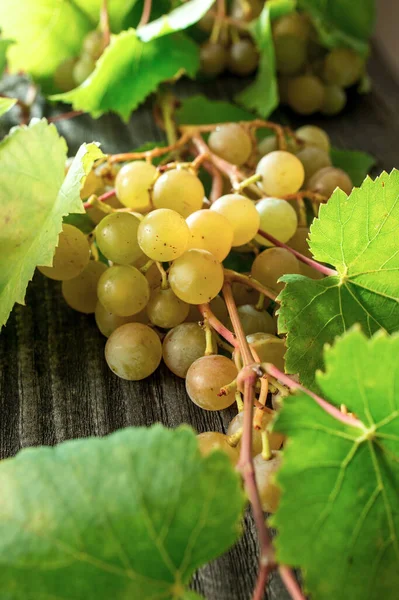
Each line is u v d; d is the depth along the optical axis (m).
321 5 0.36
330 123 0.38
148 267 0.23
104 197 0.26
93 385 0.25
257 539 0.21
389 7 0.44
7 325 0.26
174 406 0.24
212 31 0.39
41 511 0.16
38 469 0.16
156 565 0.16
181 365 0.24
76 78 0.35
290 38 0.35
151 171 0.25
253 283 0.23
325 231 0.22
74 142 0.35
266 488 0.19
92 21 0.34
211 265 0.22
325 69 0.37
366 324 0.22
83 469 0.16
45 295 0.27
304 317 0.21
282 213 0.25
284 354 0.22
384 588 0.17
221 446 0.20
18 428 0.23
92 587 0.16
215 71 0.39
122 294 0.23
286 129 0.30
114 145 0.35
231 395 0.22
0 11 0.33
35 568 0.16
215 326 0.23
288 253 0.24
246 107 0.35
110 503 0.16
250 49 0.38
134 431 0.17
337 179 0.27
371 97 0.40
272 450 0.20
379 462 0.17
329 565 0.16
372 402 0.17
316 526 0.16
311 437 0.17
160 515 0.16
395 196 0.21
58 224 0.22
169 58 0.31
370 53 0.44
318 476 0.17
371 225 0.21
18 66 0.35
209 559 0.16
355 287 0.22
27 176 0.23
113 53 0.28
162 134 0.35
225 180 0.29
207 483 0.16
